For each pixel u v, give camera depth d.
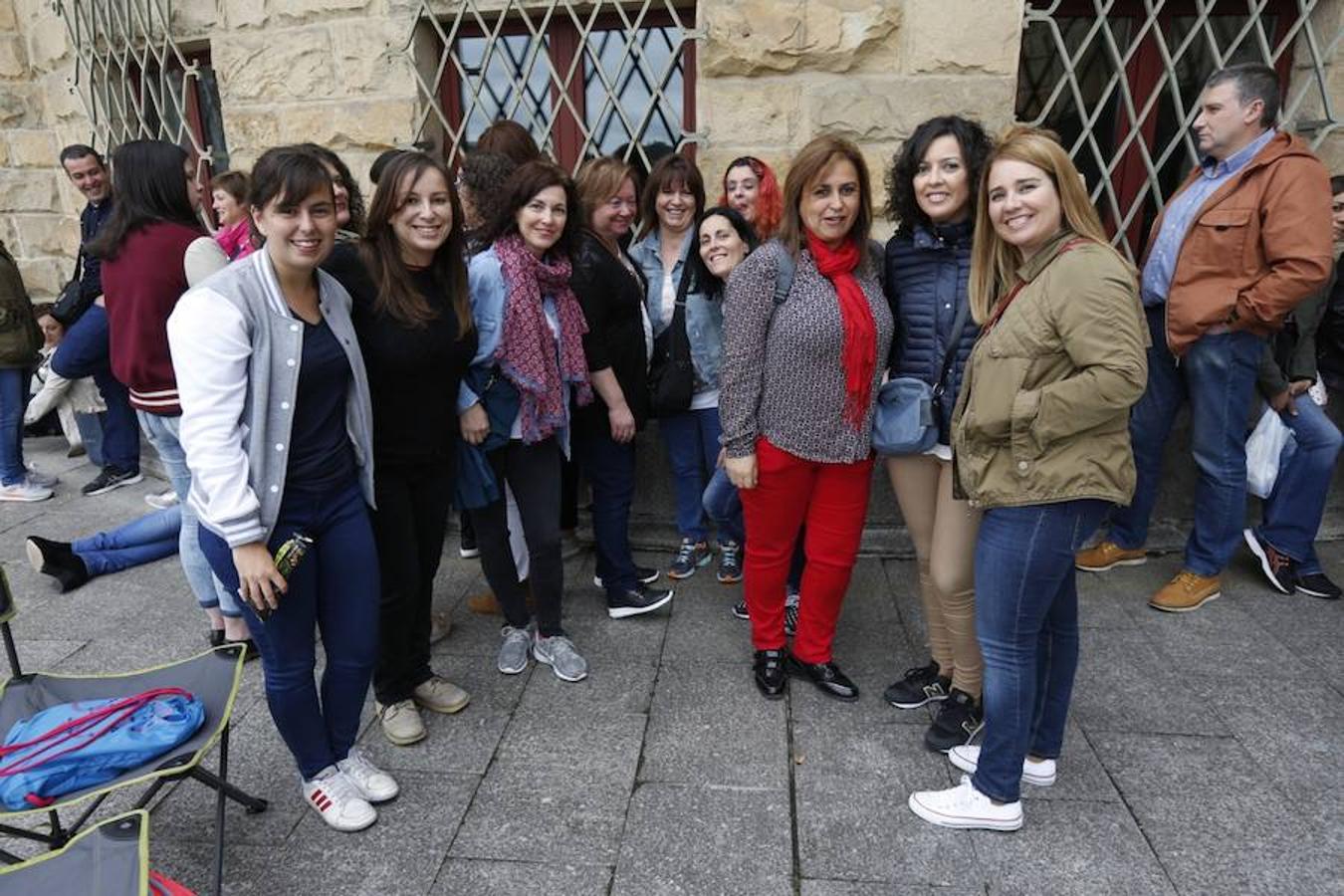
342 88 3.94
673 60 3.62
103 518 4.40
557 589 2.84
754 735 2.53
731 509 3.04
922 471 2.46
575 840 2.12
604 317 2.87
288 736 2.14
